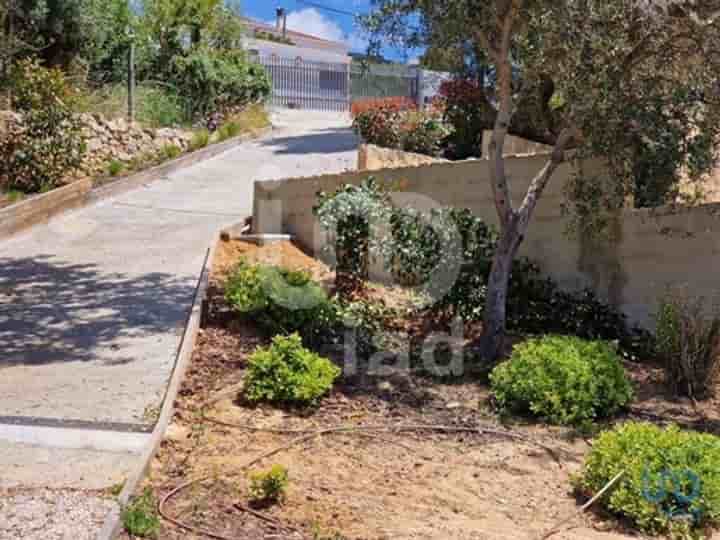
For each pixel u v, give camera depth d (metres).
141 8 20.20
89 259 9.58
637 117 6.37
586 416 5.94
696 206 7.88
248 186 14.10
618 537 4.18
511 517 4.37
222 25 22.97
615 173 7.05
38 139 12.01
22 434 4.97
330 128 23.31
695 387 6.69
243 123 20.97
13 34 13.69
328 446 5.26
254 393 5.88
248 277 7.78
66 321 7.43
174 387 5.91
